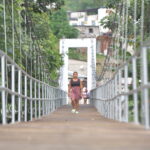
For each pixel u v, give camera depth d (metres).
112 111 25.78
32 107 26.83
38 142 11.03
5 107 18.05
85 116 32.22
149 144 10.66
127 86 18.16
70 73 97.31
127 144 10.66
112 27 41.03
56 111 42.31
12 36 27.62
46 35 47.00
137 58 16.48
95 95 56.81
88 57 85.12
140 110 15.31
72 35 106.38
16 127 15.52
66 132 13.27
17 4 30.62
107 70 42.41
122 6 34.19
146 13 30.14
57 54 55.50
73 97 36.31
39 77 35.72
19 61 29.16
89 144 10.65
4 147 10.30
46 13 42.12
